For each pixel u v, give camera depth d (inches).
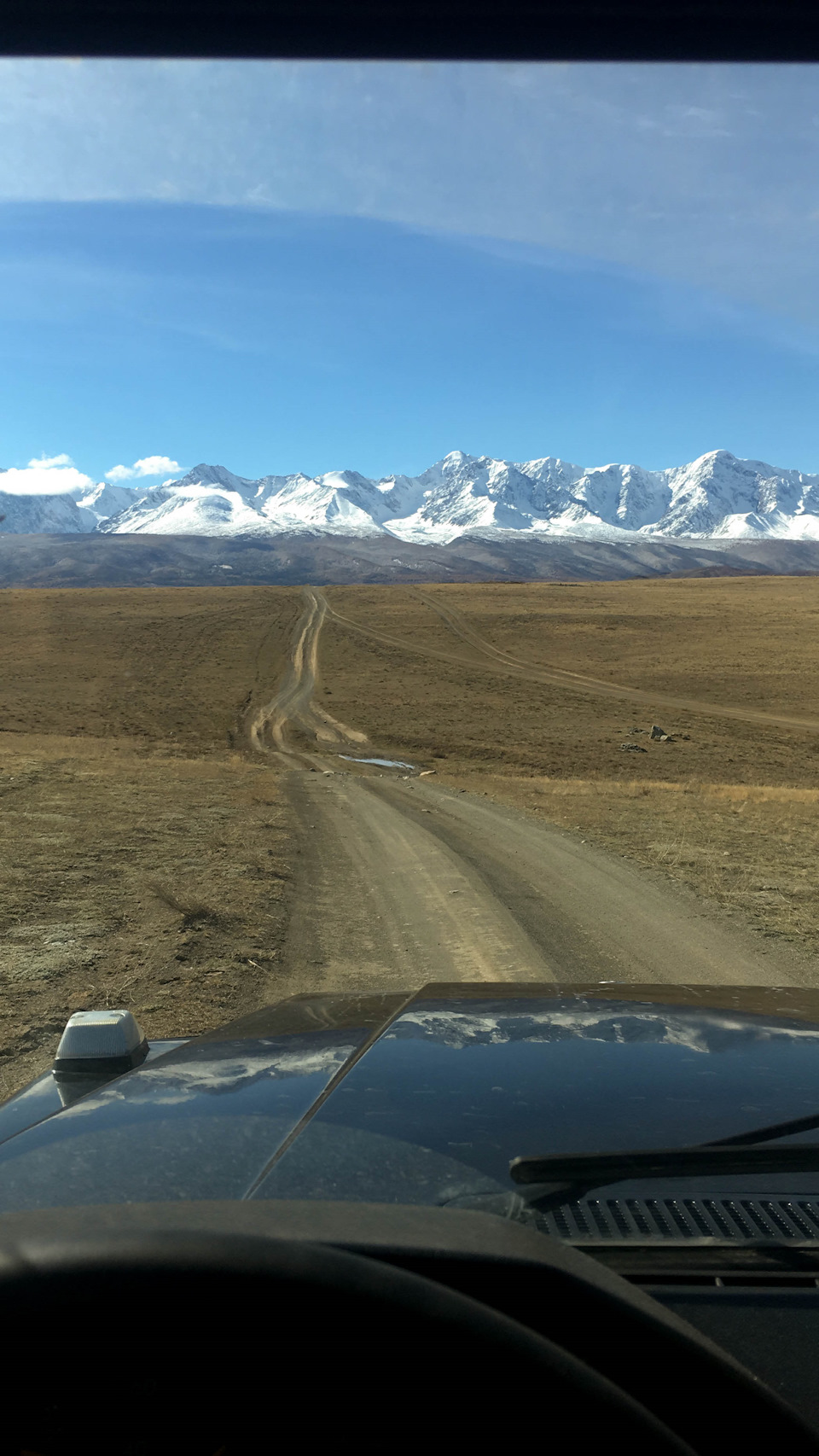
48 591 5506.9
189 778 1019.3
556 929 389.7
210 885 449.7
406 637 4037.9
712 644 3705.7
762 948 357.1
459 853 594.9
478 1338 29.6
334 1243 33.0
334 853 594.2
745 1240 52.2
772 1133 65.9
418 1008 107.3
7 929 357.7
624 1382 34.9
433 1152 61.0
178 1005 275.3
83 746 1818.4
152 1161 60.6
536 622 4286.4
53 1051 235.3
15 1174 60.2
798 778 1851.6
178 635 4025.6
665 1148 62.4
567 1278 34.0
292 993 294.4
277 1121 67.9
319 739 2394.2
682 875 518.6
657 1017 102.3
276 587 5812.0
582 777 1884.8
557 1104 70.9
